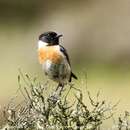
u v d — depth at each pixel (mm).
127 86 26125
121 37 31531
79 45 31797
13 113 9711
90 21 32906
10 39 33750
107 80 27031
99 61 30859
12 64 30047
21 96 15633
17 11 36344
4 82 26547
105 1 33875
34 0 36375
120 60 30484
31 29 35031
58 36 11609
